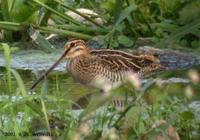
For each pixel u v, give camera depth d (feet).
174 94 27.55
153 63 47.14
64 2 58.23
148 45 52.34
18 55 50.96
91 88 43.19
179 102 29.94
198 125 31.27
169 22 52.90
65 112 32.76
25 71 46.57
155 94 27.76
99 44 52.44
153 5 55.42
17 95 32.96
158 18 54.29
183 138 30.32
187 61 48.26
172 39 27.89
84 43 46.57
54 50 52.06
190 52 49.21
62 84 43.39
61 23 55.67
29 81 43.57
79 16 55.93
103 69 45.57
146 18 54.39
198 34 40.68
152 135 26.91
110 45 52.11
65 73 46.73
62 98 34.91
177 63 48.19
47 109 33.40
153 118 29.07
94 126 28.84
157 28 53.16
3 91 39.37
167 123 27.02
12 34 55.26
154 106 29.22
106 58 45.96
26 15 54.08
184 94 27.02
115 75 45.91
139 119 28.55
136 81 25.72
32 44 53.72
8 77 33.63
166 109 29.76
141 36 54.39
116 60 46.03
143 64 46.78
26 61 49.19
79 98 38.52
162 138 27.55
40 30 52.75
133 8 51.19
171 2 53.93
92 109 25.95
